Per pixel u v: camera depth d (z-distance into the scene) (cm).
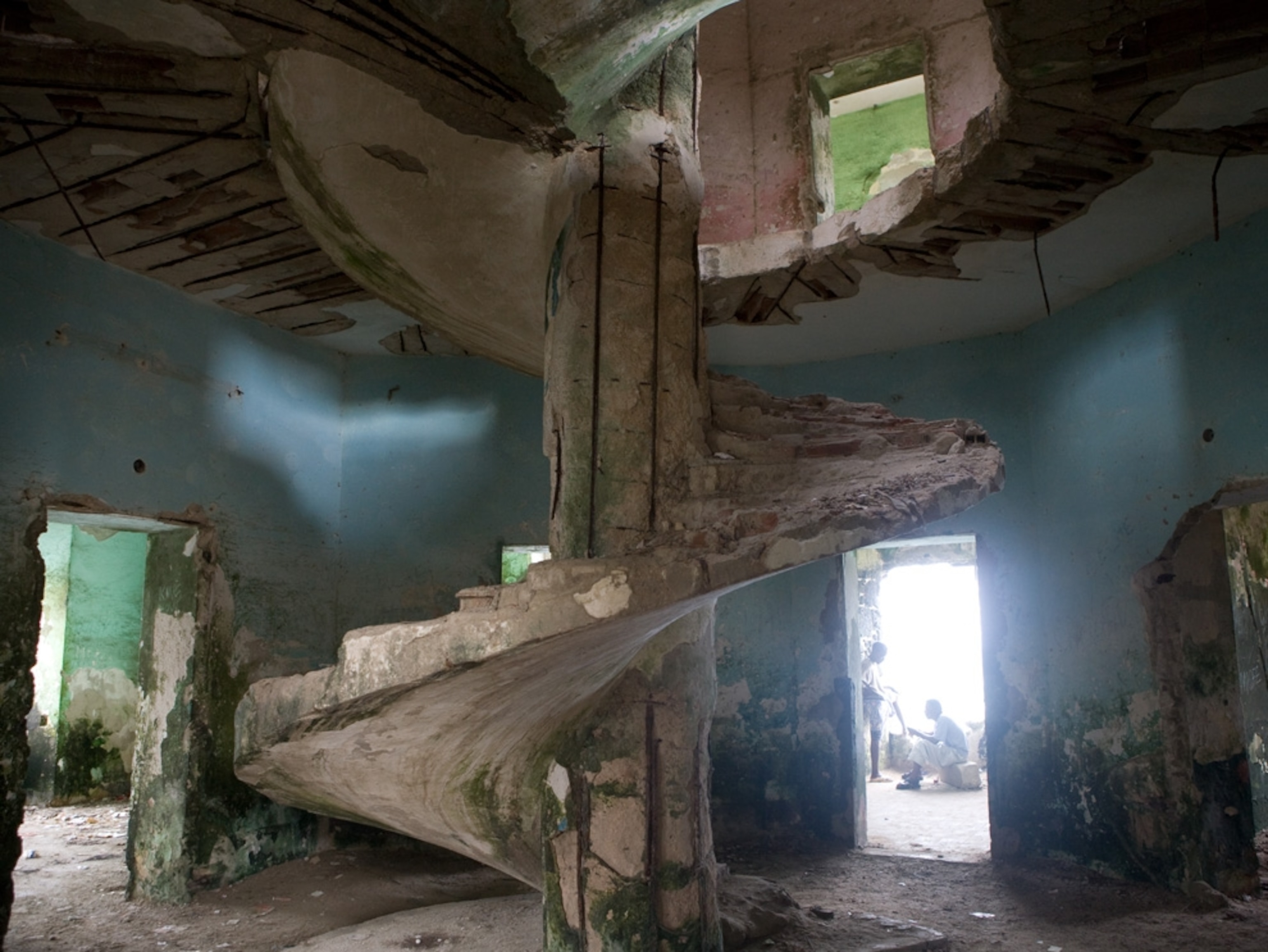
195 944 457
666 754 356
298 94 370
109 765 867
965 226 509
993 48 371
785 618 700
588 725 354
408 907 522
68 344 491
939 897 540
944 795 902
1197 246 524
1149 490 546
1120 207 485
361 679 312
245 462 601
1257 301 484
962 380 686
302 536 646
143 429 529
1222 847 520
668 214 385
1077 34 352
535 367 517
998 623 647
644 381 364
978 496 321
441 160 407
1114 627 566
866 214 531
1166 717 528
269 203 458
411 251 455
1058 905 516
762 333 676
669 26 367
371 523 688
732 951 408
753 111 631
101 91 370
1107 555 575
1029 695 626
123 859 622
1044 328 647
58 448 479
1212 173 450
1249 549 727
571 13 325
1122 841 554
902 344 700
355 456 696
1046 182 461
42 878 570
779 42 629
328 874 576
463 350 689
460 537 684
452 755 360
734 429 393
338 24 334
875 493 310
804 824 672
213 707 553
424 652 295
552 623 277
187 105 380
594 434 356
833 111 779
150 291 543
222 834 548
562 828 351
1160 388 543
